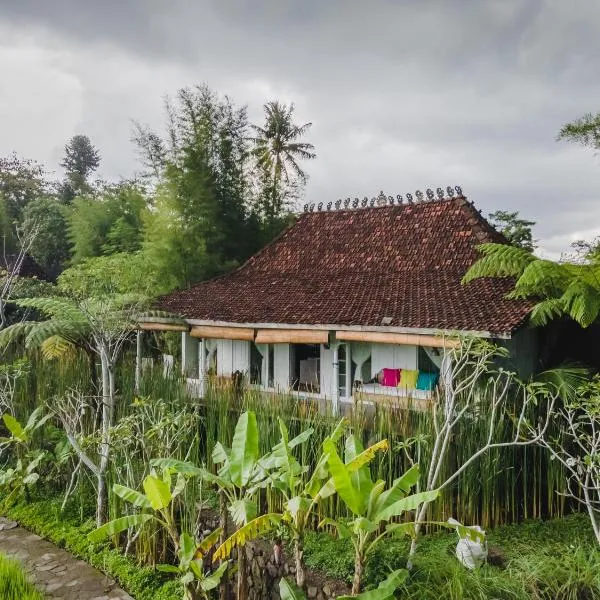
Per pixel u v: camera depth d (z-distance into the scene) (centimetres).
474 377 535
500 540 563
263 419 660
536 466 641
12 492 716
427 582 443
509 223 2205
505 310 837
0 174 3153
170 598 503
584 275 892
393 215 1330
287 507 423
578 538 542
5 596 471
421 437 543
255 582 519
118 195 2312
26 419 838
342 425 558
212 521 584
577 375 788
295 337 975
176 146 1753
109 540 610
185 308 1164
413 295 984
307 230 1443
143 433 610
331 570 480
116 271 1110
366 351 1045
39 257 2670
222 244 1755
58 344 928
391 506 404
